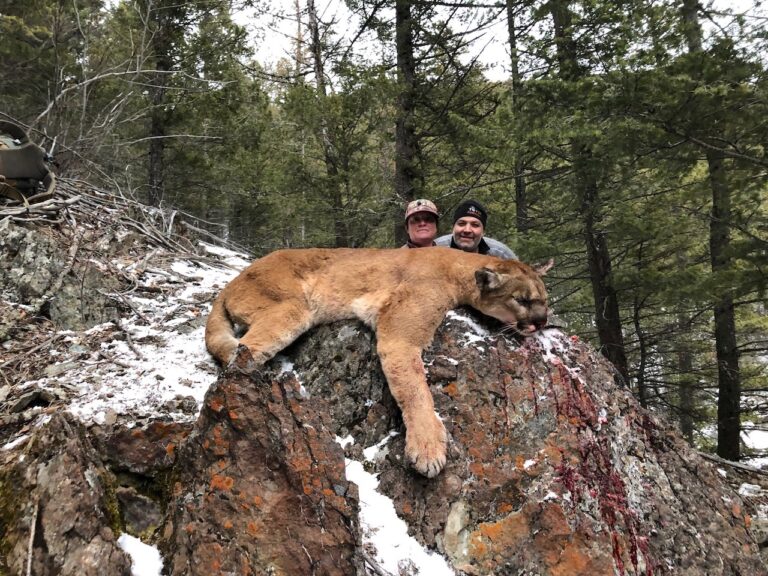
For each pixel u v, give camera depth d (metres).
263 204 13.13
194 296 5.70
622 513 3.05
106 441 3.02
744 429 12.28
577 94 7.87
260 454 2.74
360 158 11.27
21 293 4.79
